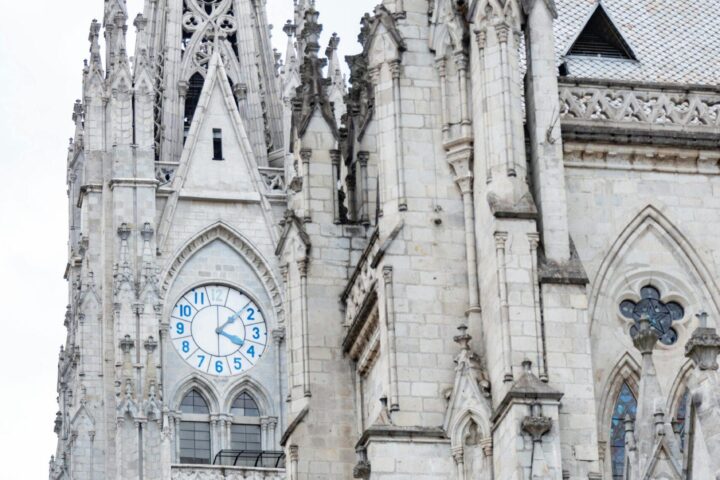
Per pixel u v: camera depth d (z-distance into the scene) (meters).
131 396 179.50
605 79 96.44
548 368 88.62
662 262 95.19
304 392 101.88
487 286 91.12
